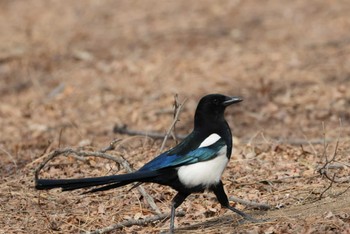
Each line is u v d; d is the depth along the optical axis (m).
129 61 19.92
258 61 19.23
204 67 19.08
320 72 18.05
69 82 18.81
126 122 15.55
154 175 8.11
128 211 9.39
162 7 25.86
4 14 26.22
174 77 18.55
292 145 12.31
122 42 22.02
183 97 17.05
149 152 11.55
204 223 8.87
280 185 9.98
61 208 9.59
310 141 12.41
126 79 18.70
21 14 26.05
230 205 9.38
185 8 25.55
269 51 20.05
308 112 15.38
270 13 24.14
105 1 27.20
